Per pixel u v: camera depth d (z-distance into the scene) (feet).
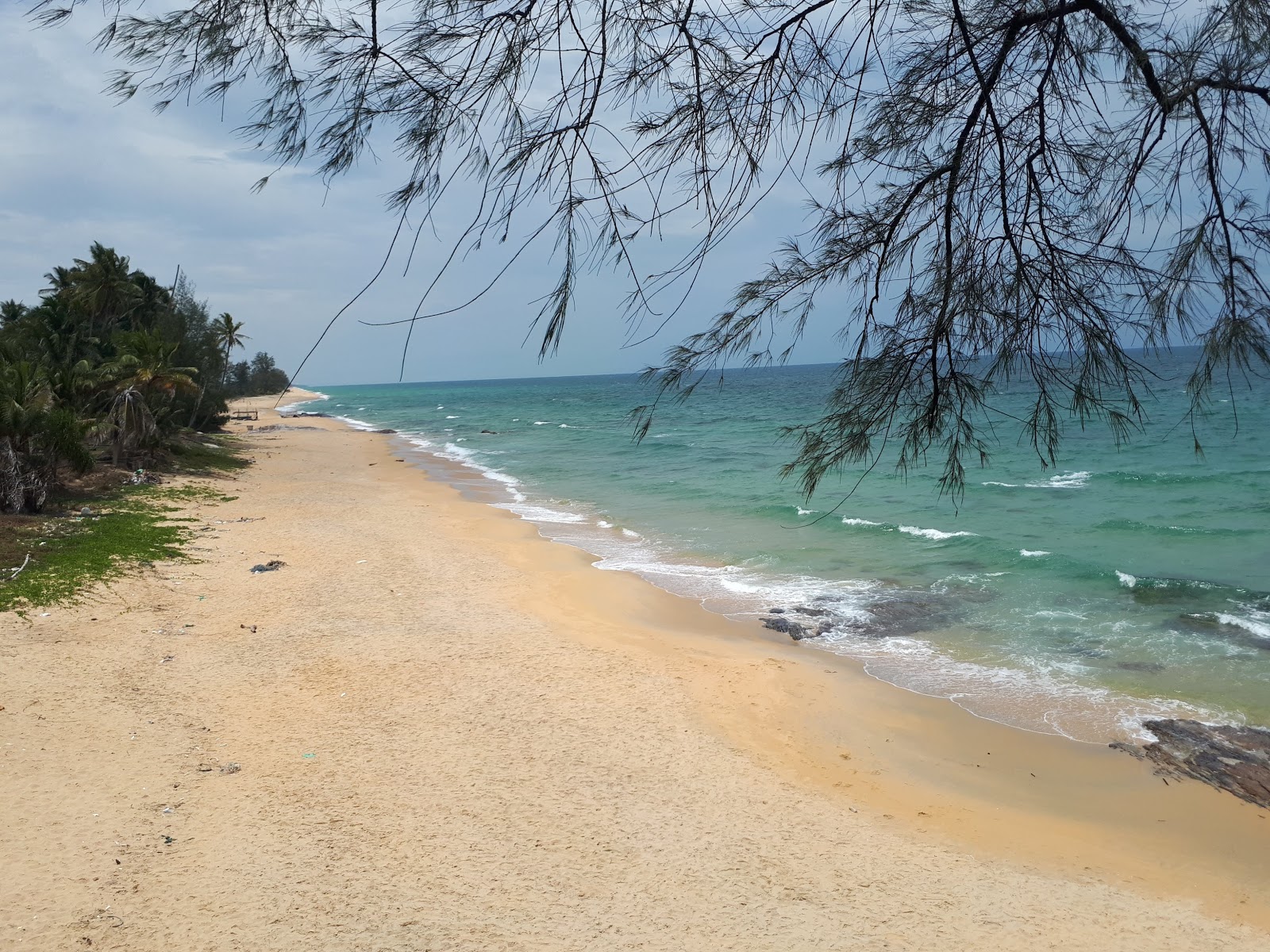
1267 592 54.08
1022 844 26.07
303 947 20.12
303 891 22.30
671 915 21.89
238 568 59.00
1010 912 22.54
